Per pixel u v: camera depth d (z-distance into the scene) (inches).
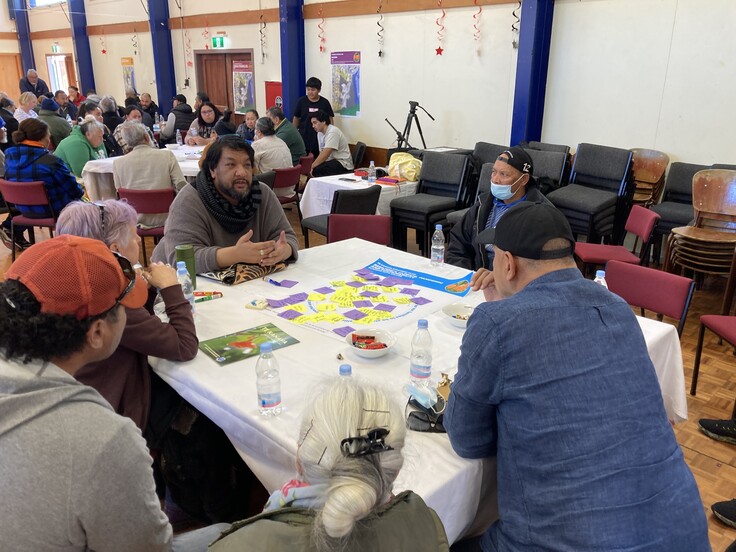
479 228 111.0
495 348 42.1
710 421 94.4
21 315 33.1
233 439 54.0
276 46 308.7
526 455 41.7
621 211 177.6
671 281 91.0
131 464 34.5
